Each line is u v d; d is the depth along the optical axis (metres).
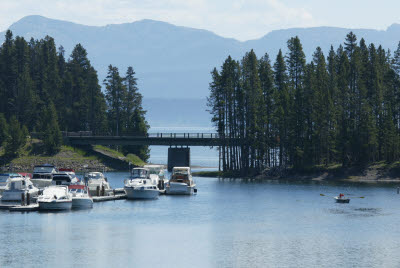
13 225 126.56
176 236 117.88
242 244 111.06
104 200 167.38
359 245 110.06
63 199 145.75
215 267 95.44
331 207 158.38
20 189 148.38
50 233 118.75
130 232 121.06
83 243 110.75
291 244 111.12
